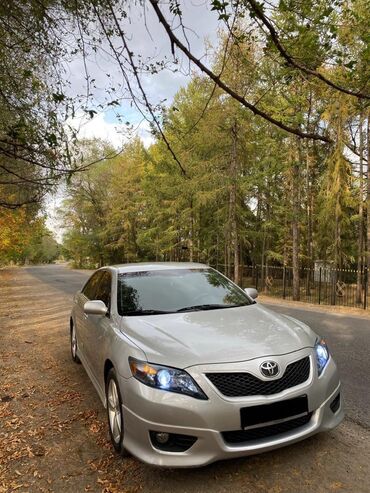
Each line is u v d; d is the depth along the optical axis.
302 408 3.16
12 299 16.98
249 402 3.00
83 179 40.81
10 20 3.56
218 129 18.00
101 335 4.27
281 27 2.95
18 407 4.82
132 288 4.66
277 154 17.89
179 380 3.06
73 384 5.57
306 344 3.51
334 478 3.07
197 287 4.82
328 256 20.45
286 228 22.09
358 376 5.48
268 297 18.59
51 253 104.88
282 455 3.42
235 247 19.62
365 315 11.52
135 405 3.15
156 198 25.70
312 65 3.14
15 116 3.85
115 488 3.10
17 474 3.35
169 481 3.14
